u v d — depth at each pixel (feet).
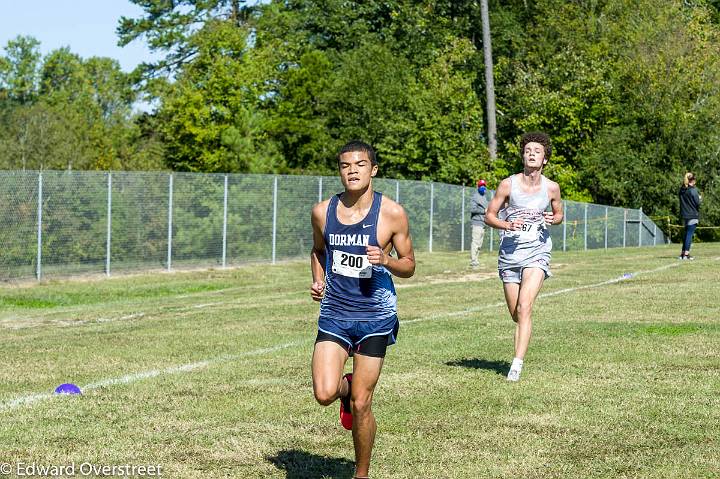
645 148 206.59
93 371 43.57
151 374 42.39
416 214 147.13
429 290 82.69
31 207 95.20
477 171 181.47
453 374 41.27
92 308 74.43
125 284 94.38
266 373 42.45
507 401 35.73
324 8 228.84
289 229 124.77
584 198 202.90
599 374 41.09
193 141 167.84
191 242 111.24
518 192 41.19
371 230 24.94
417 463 27.45
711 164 208.13
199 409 34.86
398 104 179.83
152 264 106.93
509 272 41.65
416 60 216.54
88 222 100.37
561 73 208.85
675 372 41.42
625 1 226.79
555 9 230.07
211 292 86.12
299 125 175.32
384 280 25.16
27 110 201.16
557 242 166.61
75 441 30.27
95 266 101.14
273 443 30.01
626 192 206.28
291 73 179.83
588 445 29.37
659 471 26.40
